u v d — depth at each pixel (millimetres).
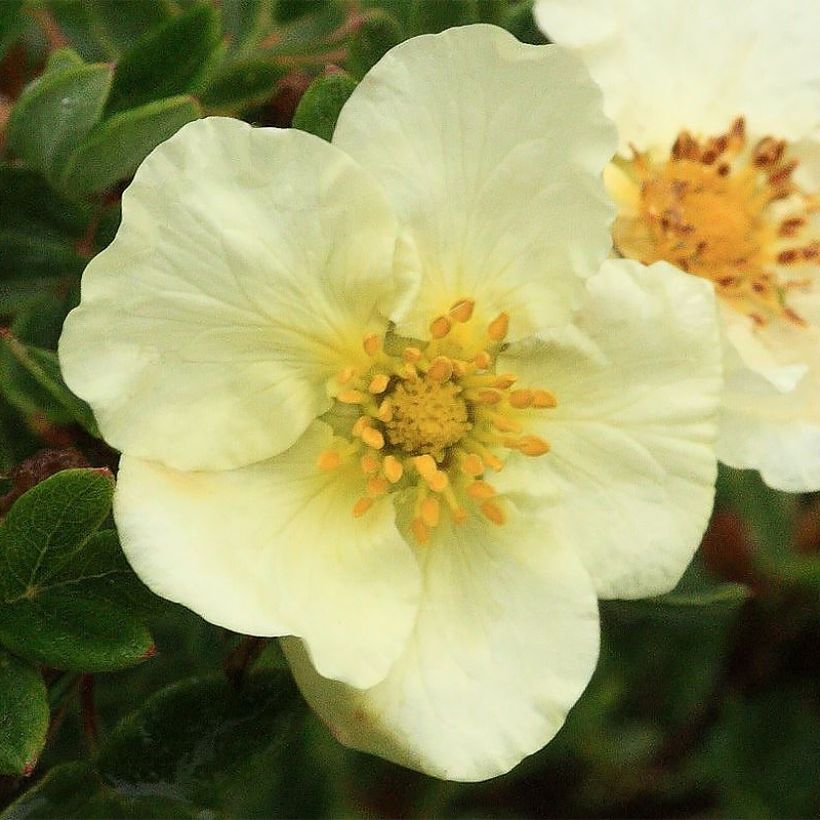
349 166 139
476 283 145
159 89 154
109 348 138
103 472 138
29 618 141
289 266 140
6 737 140
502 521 145
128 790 146
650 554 143
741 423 150
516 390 145
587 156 141
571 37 154
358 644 141
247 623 136
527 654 143
